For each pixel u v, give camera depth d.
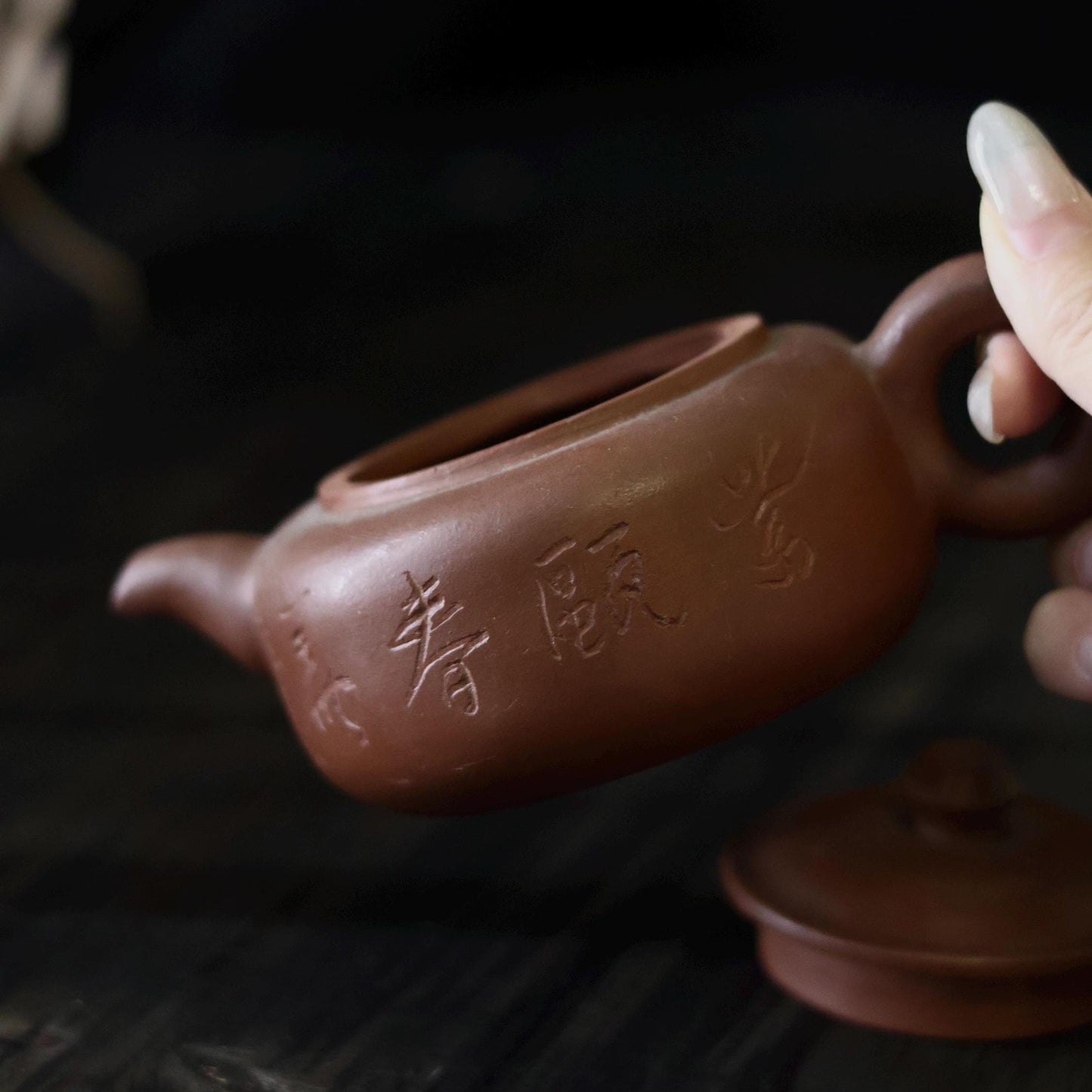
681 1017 0.42
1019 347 0.40
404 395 1.03
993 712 0.53
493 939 0.45
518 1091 0.40
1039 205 0.39
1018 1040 0.41
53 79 1.17
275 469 0.89
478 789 0.40
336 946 0.45
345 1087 0.41
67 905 0.47
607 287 1.24
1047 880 0.41
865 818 0.43
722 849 0.47
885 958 0.40
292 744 0.54
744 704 0.39
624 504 0.39
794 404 0.40
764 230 1.35
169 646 0.62
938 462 0.41
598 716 0.39
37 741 0.56
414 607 0.39
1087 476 0.41
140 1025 0.43
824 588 0.39
